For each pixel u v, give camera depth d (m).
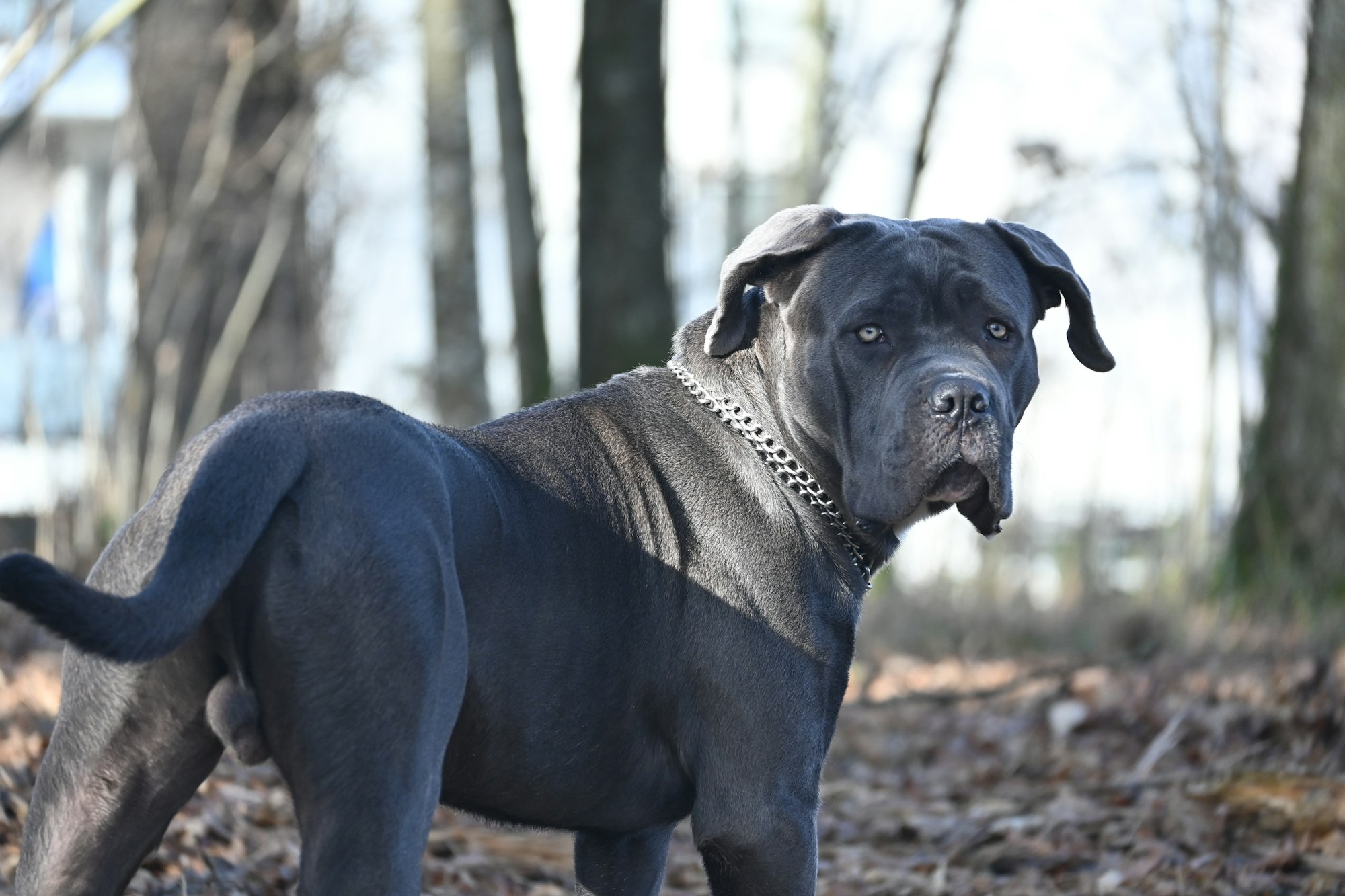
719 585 3.87
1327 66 11.60
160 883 4.79
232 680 3.20
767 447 4.08
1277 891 5.44
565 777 3.72
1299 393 11.58
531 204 15.32
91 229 13.92
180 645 2.98
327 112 14.07
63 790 3.21
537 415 3.98
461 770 3.56
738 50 26.16
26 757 5.81
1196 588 12.83
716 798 3.78
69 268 13.04
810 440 4.07
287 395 3.36
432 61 15.51
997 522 3.88
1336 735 6.99
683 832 6.85
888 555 4.19
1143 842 5.93
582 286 12.29
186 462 3.26
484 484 3.57
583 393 4.13
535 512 3.68
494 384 22.95
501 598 3.50
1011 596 15.99
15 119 9.09
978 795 7.22
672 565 3.87
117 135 13.30
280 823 5.67
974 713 9.34
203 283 12.78
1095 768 7.44
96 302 12.61
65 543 10.73
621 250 12.09
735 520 3.95
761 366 4.21
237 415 3.29
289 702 3.13
